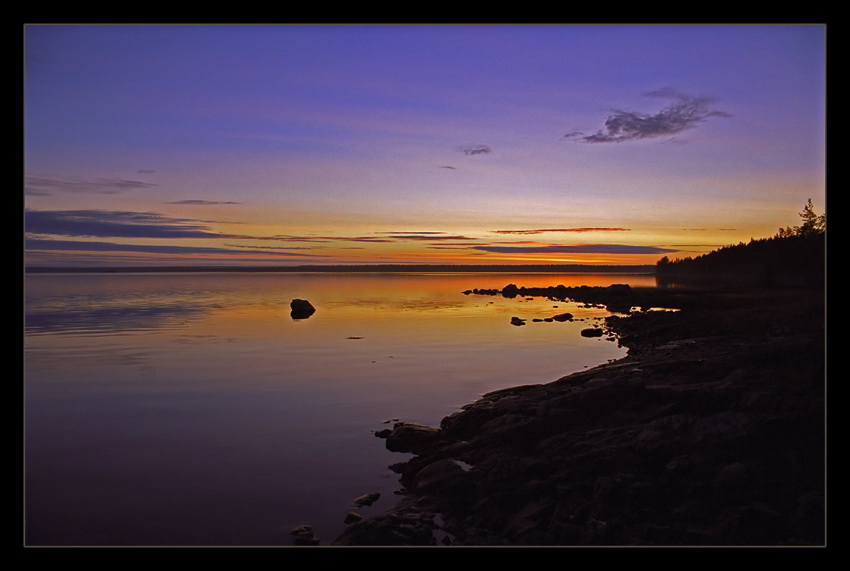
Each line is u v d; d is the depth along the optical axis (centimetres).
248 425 1456
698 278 6334
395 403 1639
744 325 2075
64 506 1006
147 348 2656
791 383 1091
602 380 1290
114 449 1298
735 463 891
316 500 1028
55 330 3306
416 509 937
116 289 7669
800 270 4122
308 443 1318
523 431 1123
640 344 2458
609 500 881
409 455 1231
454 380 1930
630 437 1016
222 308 4806
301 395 1747
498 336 3055
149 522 952
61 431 1427
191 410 1599
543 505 895
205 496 1048
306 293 7088
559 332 3209
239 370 2134
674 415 1054
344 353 2502
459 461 1102
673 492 888
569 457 998
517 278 14075
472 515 917
